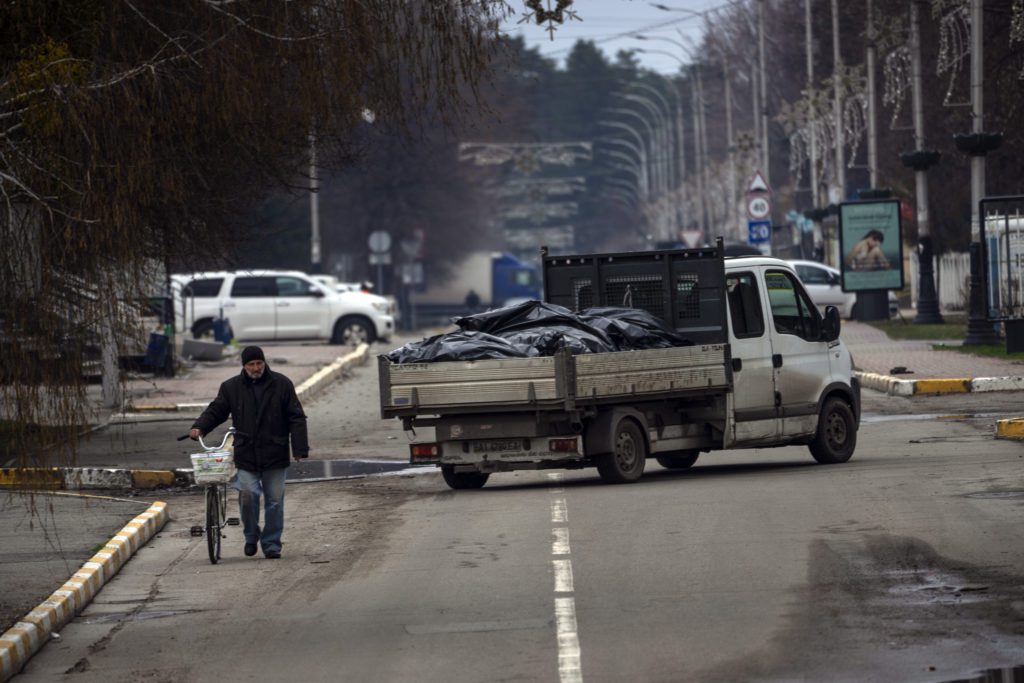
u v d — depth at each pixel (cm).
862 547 3322
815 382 5003
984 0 10494
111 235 3478
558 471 5322
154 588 3481
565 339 4588
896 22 11931
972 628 2570
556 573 3253
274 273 12625
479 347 4578
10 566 3572
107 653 2842
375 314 12681
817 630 2620
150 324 9162
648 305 4947
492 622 2848
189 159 4988
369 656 2655
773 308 4959
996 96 10825
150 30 4241
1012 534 3375
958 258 13775
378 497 4772
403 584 3275
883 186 14650
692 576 3131
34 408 3050
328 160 5484
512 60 4084
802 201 19500
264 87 4291
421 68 4069
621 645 2609
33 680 2673
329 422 7338
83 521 4253
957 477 4319
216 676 2594
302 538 4056
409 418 4609
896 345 9631
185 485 5297
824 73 16500
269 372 3778
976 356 8325
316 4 4103
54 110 3391
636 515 3944
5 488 4422
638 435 4678
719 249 4841
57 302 3362
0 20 3734
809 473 4691
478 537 3791
